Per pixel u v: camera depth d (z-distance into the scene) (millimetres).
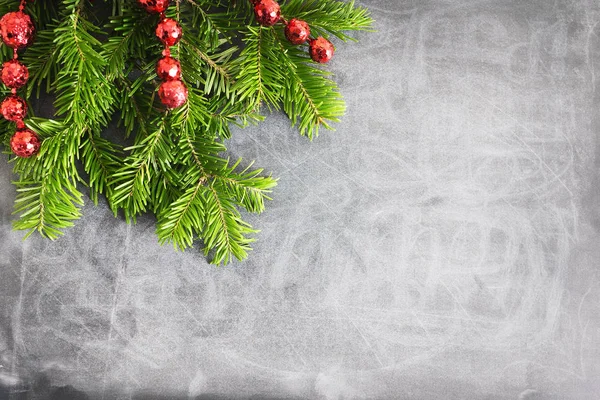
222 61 646
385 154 693
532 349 690
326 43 601
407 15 701
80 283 672
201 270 679
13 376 667
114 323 673
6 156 670
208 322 678
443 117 698
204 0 631
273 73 618
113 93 628
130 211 670
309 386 680
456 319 688
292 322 682
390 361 684
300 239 686
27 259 671
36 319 670
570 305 695
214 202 636
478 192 696
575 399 689
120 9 625
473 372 686
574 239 700
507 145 701
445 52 701
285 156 687
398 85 696
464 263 692
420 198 693
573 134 706
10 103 583
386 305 686
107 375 671
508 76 705
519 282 693
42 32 614
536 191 700
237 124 660
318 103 635
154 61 618
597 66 712
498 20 707
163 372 674
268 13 583
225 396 676
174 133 628
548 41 709
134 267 675
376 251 688
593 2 713
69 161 632
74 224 673
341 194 689
